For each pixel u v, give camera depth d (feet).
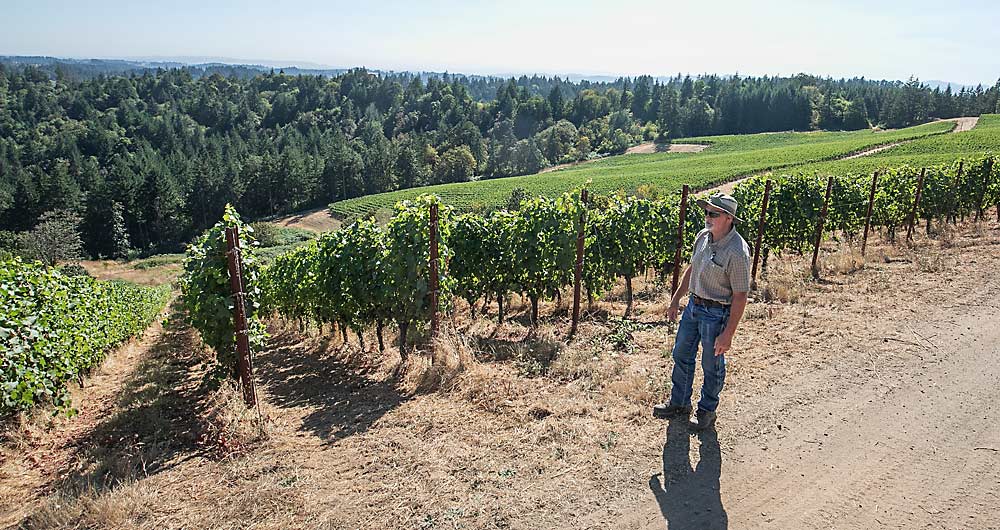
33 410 22.58
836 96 451.12
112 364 38.55
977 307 25.55
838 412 16.52
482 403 17.97
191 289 22.21
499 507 12.51
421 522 12.12
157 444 17.85
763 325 24.16
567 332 26.96
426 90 592.19
